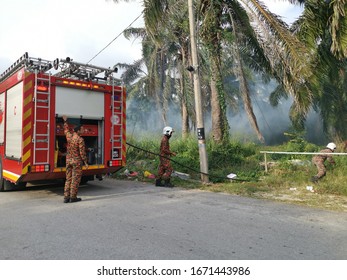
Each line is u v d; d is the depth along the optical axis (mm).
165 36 17656
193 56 9242
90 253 3670
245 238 4172
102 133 7797
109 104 7930
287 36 10406
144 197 6996
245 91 11992
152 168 11453
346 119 20188
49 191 7859
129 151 14188
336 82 18828
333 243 3979
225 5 12195
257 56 13977
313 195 6996
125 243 3984
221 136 12781
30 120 6590
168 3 11711
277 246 3879
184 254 3635
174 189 8117
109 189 8133
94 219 5125
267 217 5223
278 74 11906
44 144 6727
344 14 9422
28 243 4004
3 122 7719
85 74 7562
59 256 3588
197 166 11180
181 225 4766
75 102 7270
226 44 12625
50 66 6836
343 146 15258
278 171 9625
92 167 7504
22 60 6707
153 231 4473
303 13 11297
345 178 7977
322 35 11695
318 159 8094
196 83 9141
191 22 9281
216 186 8391
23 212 5629
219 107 12766
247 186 8070
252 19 10945
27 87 6566
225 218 5168
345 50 9648
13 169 7023
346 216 5270
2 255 3627
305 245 3912
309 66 10375
